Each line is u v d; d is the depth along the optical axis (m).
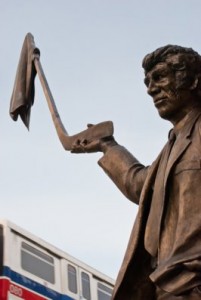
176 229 3.07
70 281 23.06
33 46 4.34
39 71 4.22
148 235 3.20
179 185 3.15
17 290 20.28
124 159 3.62
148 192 3.30
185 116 3.37
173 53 3.34
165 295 3.15
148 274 3.23
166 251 3.10
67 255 23.53
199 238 2.98
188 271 2.91
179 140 3.28
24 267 21.02
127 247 3.28
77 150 3.85
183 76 3.32
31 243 21.91
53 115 4.02
